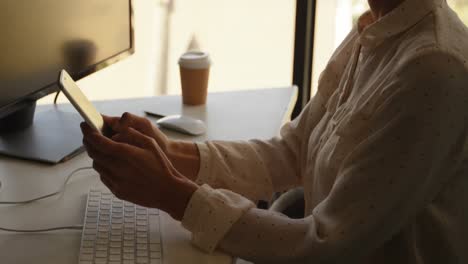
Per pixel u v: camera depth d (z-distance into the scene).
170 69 2.48
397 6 0.96
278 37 2.29
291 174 1.30
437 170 0.91
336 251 0.93
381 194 0.90
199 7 2.35
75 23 1.38
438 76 0.84
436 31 0.89
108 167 1.01
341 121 1.01
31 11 1.22
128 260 0.94
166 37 2.44
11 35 1.17
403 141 0.88
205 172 1.21
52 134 1.39
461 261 1.02
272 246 0.98
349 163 0.93
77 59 1.41
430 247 1.00
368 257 1.02
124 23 1.60
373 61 1.00
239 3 2.29
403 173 0.88
